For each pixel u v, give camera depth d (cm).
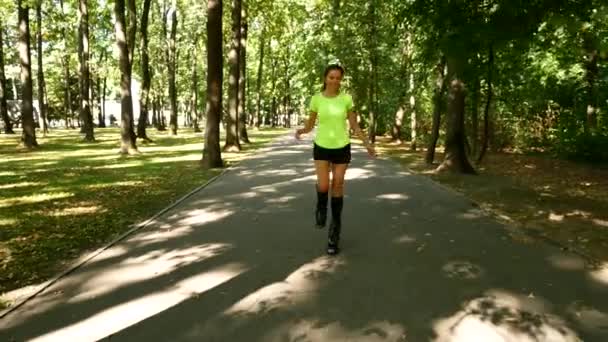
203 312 401
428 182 1190
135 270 511
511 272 500
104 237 655
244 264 529
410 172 1407
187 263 534
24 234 674
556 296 435
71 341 351
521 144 2258
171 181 1210
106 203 914
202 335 360
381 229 690
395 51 2766
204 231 683
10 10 2809
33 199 966
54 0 3441
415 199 941
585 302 421
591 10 639
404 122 3206
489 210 833
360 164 1616
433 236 650
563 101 2089
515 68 1396
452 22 802
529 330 368
